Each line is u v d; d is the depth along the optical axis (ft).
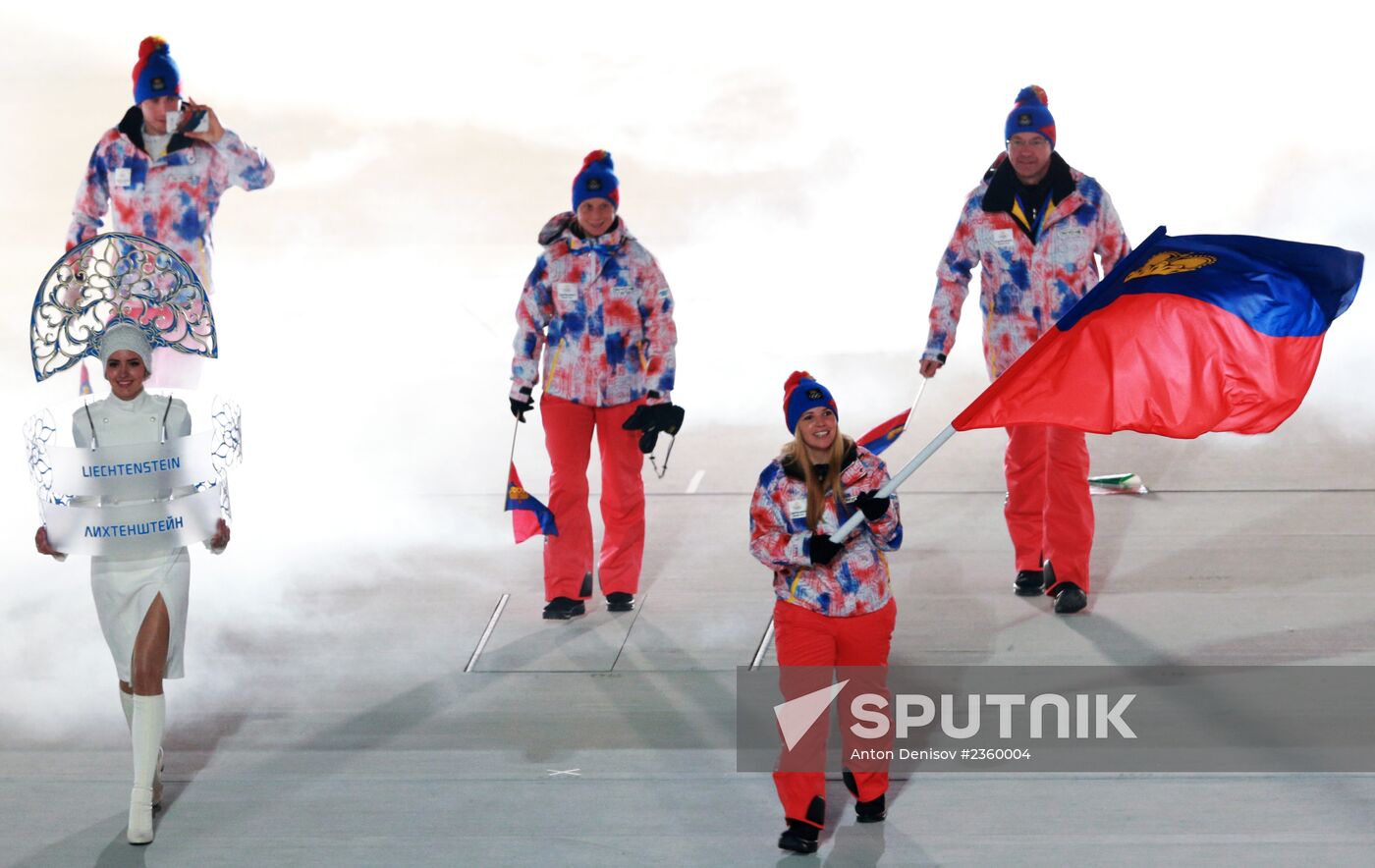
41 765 74.02
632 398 90.68
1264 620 86.12
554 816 67.41
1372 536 98.43
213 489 67.87
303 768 72.79
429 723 77.30
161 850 65.46
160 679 66.33
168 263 70.79
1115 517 104.17
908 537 102.06
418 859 64.08
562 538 90.68
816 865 62.75
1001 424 67.36
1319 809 65.82
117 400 67.82
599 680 81.82
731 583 95.40
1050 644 84.12
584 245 88.89
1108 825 65.21
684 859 63.57
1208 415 68.54
